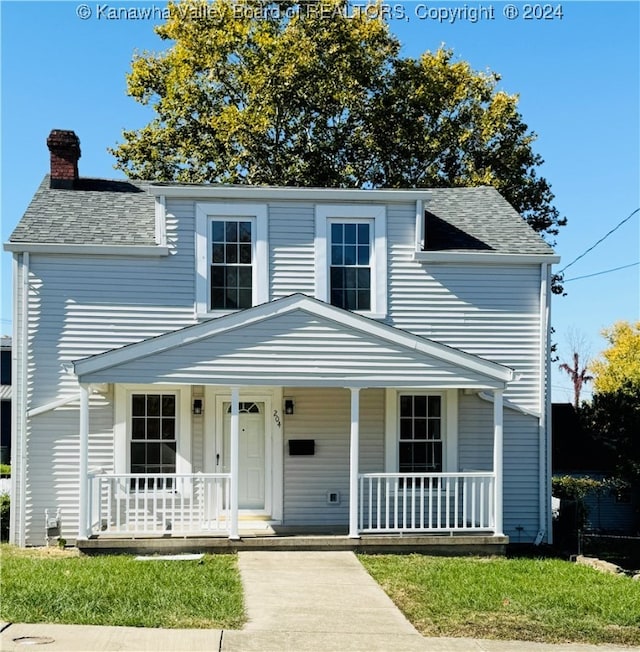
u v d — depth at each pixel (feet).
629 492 83.82
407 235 56.08
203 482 50.98
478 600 36.55
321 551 47.98
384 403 55.36
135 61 98.02
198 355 47.80
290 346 48.39
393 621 33.04
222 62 93.97
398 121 95.91
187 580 38.65
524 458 56.24
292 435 55.01
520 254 56.44
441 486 55.06
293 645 29.48
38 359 53.21
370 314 55.21
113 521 52.95
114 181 64.23
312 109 93.45
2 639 28.53
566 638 31.73
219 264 54.75
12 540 52.60
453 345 55.93
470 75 98.73
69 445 53.16
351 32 92.07
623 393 79.97
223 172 95.61
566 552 54.85
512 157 98.63
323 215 55.42
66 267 53.78
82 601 34.09
